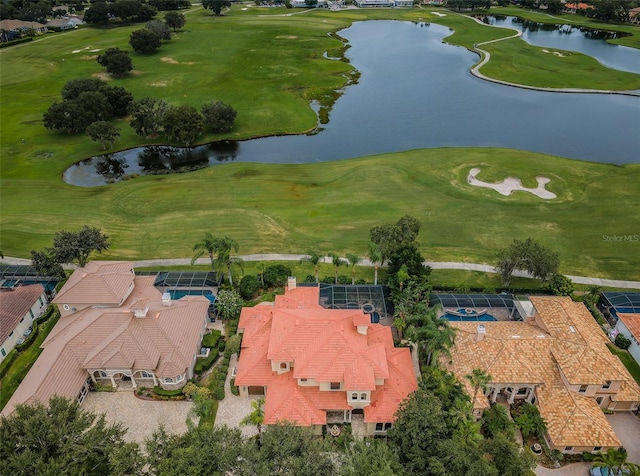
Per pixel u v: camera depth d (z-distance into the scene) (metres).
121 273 66.69
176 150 127.81
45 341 60.66
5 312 62.69
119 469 37.72
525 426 49.12
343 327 54.25
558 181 104.00
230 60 195.62
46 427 40.16
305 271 76.25
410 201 96.94
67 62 194.25
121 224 90.69
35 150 125.06
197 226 89.38
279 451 40.41
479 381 47.69
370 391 49.19
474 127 138.38
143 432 50.81
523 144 126.75
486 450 42.38
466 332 58.09
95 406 53.62
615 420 52.25
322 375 50.12
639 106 153.62
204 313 62.53
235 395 54.66
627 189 100.38
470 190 100.94
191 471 37.50
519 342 55.47
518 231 86.94
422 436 43.12
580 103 157.00
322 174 109.69
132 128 138.12
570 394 51.03
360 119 144.62
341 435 49.34
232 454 39.66
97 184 109.69
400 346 60.47
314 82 174.12
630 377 52.75
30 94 162.00
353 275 70.94
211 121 131.62
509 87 173.12
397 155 117.94
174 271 73.75
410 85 174.62
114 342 55.47
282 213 93.25
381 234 72.81
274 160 120.50
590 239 84.44
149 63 191.62
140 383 56.28
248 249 82.19
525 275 75.94
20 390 51.72
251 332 58.31
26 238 86.44
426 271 69.19
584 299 67.62
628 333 60.75
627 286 73.19
